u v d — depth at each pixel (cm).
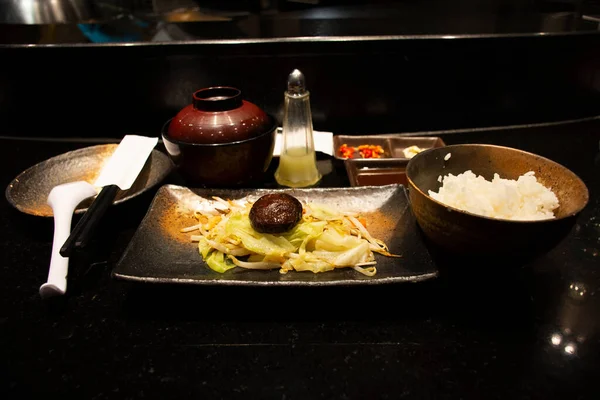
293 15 248
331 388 77
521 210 99
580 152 170
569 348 84
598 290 99
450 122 196
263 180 153
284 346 85
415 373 80
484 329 89
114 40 181
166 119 189
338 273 100
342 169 161
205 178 131
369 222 122
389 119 193
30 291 100
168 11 257
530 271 106
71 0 226
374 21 221
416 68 182
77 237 101
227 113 126
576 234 119
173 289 100
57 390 76
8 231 122
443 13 249
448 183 105
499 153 110
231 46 172
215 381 78
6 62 175
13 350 84
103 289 101
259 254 104
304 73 181
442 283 102
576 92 196
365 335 88
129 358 83
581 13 232
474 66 183
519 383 77
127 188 130
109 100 184
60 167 146
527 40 178
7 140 191
